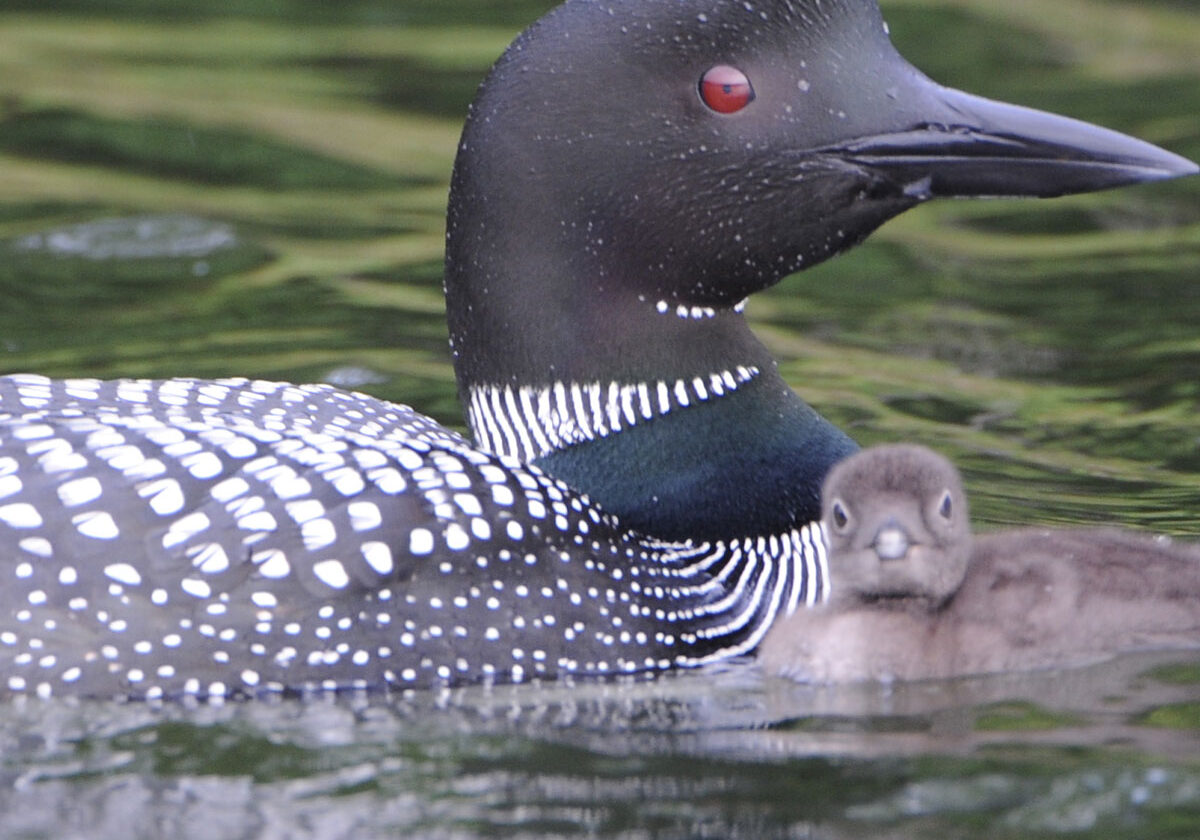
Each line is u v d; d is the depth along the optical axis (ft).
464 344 35.88
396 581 32.04
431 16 80.89
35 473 31.63
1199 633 33.12
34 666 31.14
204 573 31.42
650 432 35.04
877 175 34.73
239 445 32.50
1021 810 26.55
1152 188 63.52
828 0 34.88
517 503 33.14
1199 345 50.31
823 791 27.43
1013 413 45.96
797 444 35.60
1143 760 28.02
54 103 68.64
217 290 53.01
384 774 28.37
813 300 54.29
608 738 29.78
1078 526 38.24
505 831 26.43
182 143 65.62
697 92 34.12
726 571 34.30
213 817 26.96
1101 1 81.76
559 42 34.37
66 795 27.68
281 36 77.92
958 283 55.57
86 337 49.08
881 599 32.65
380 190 62.34
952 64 73.05
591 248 34.60
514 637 32.48
